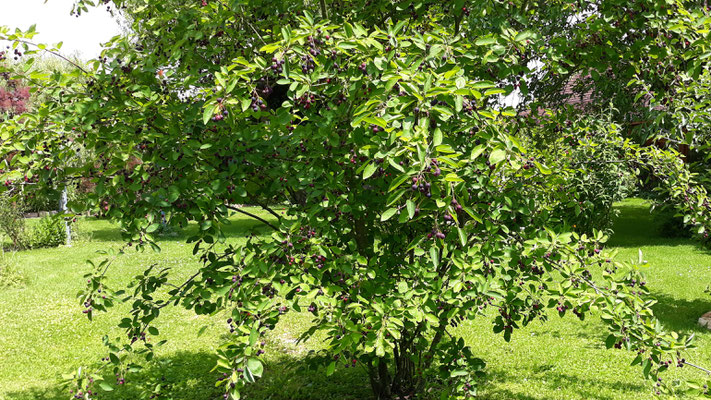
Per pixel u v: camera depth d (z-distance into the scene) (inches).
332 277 152.1
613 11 163.3
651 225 725.3
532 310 166.9
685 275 446.6
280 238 139.1
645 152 197.0
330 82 139.5
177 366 275.3
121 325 168.6
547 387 240.2
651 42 165.5
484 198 157.2
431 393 221.6
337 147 151.6
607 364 265.7
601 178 497.7
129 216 152.5
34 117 152.1
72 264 586.2
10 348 311.7
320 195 146.1
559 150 202.2
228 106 133.0
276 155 157.1
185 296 165.9
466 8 167.0
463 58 148.9
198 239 150.9
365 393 234.1
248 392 240.2
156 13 187.9
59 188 161.0
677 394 227.1
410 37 134.5
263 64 133.0
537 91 197.6
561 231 153.5
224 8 161.9
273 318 147.2
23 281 488.1
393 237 175.0
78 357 296.2
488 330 325.1
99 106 152.0
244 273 140.0
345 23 135.8
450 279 143.5
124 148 147.9
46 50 155.0
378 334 129.3
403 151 109.5
